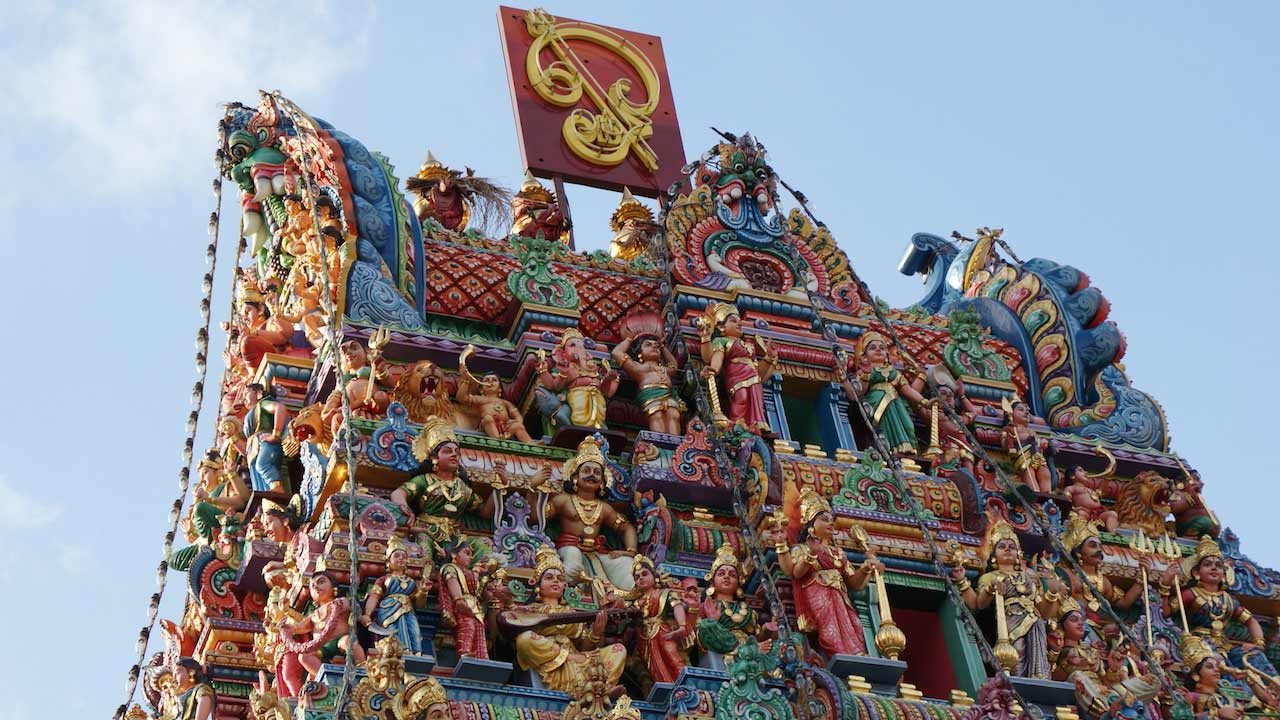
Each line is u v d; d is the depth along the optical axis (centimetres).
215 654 2022
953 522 2062
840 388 2211
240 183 2212
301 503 1934
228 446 2155
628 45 2670
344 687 1650
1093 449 2291
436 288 2139
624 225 2527
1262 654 2178
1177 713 1989
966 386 2319
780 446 2077
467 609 1772
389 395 1962
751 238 2267
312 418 1961
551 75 2592
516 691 1728
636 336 2181
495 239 2227
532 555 1855
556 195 2508
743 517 1966
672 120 2641
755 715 1753
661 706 1764
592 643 1812
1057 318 2409
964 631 1986
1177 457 2333
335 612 1747
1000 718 1845
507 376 2077
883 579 1977
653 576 1862
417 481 1856
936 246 2616
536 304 2116
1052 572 2041
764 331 2194
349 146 2139
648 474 1977
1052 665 1981
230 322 2256
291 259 2161
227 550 2067
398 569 1772
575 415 2005
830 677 1788
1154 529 2261
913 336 2344
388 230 2103
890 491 2031
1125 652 2036
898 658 2047
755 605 1925
